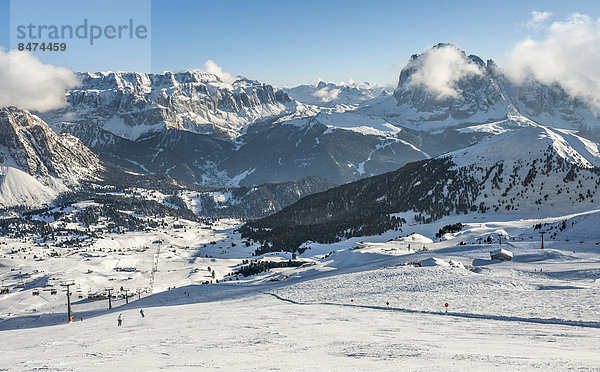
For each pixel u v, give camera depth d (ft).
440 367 88.99
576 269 343.05
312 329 176.04
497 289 276.00
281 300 350.02
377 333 159.84
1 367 104.47
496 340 139.13
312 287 392.27
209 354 117.19
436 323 187.52
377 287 332.19
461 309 220.02
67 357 120.57
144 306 601.21
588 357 102.06
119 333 203.31
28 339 214.07
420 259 506.48
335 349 121.60
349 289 344.90
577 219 620.90
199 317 269.85
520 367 88.28
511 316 192.03
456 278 329.11
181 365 97.96
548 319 181.06
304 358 106.11
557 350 116.57
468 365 91.40
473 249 556.51
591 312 188.03
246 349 126.00
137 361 106.22
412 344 128.26
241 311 290.97
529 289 273.33
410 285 320.09
